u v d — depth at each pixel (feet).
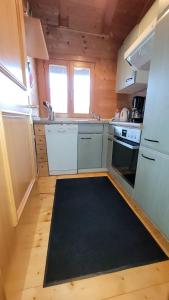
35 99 7.64
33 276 2.87
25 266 3.04
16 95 3.10
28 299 2.50
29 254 3.34
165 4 3.43
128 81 7.29
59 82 8.61
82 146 7.52
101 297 2.57
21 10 3.56
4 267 2.21
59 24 7.66
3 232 2.17
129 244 3.69
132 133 5.21
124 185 6.05
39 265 3.10
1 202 2.13
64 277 2.88
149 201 4.28
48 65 8.23
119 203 5.40
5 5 2.54
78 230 4.11
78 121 7.11
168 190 3.49
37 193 4.97
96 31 8.07
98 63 8.73
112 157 7.27
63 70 8.51
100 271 3.01
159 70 3.68
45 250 3.46
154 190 4.03
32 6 6.63
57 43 8.03
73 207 5.12
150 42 4.55
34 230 4.01
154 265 3.17
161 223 3.79
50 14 7.06
